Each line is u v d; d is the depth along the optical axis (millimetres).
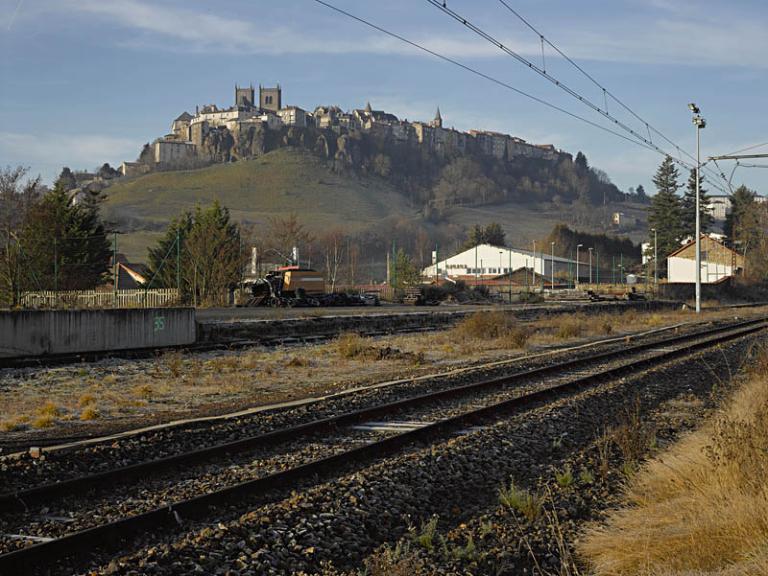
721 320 53594
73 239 51844
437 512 9484
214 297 55906
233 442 11938
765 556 7039
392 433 13641
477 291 88500
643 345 31297
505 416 15578
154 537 7914
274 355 27656
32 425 14055
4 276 41000
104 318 26891
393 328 43188
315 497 9180
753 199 150000
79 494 9445
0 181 51344
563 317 54219
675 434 14398
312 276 63375
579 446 13484
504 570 7641
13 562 6848
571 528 8961
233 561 7293
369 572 7281
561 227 168750
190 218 66000
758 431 10305
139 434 12727
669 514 9062
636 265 162375
